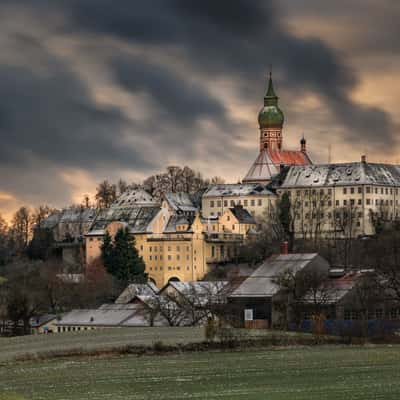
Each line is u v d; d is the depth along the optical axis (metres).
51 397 191.62
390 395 188.62
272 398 187.50
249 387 199.75
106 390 198.50
